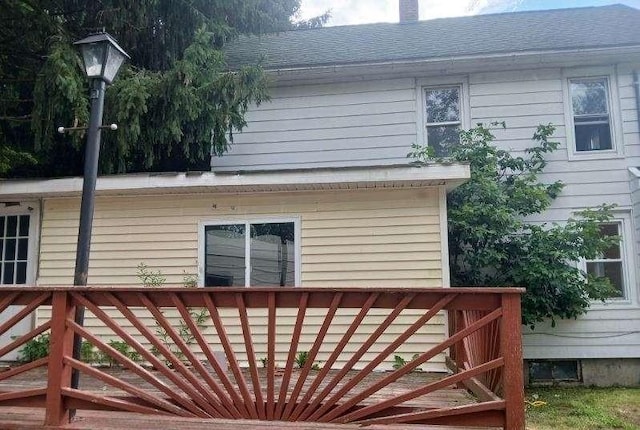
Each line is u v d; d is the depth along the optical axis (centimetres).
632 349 754
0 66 793
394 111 873
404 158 859
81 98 685
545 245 712
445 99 877
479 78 859
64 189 675
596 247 705
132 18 797
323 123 885
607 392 701
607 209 721
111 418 361
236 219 694
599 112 837
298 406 345
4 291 358
